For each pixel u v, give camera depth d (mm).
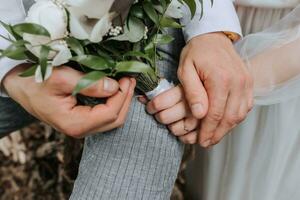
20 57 649
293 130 993
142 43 736
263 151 1029
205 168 1148
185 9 820
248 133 1023
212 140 809
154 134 774
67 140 1054
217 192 1159
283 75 879
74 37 655
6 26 658
